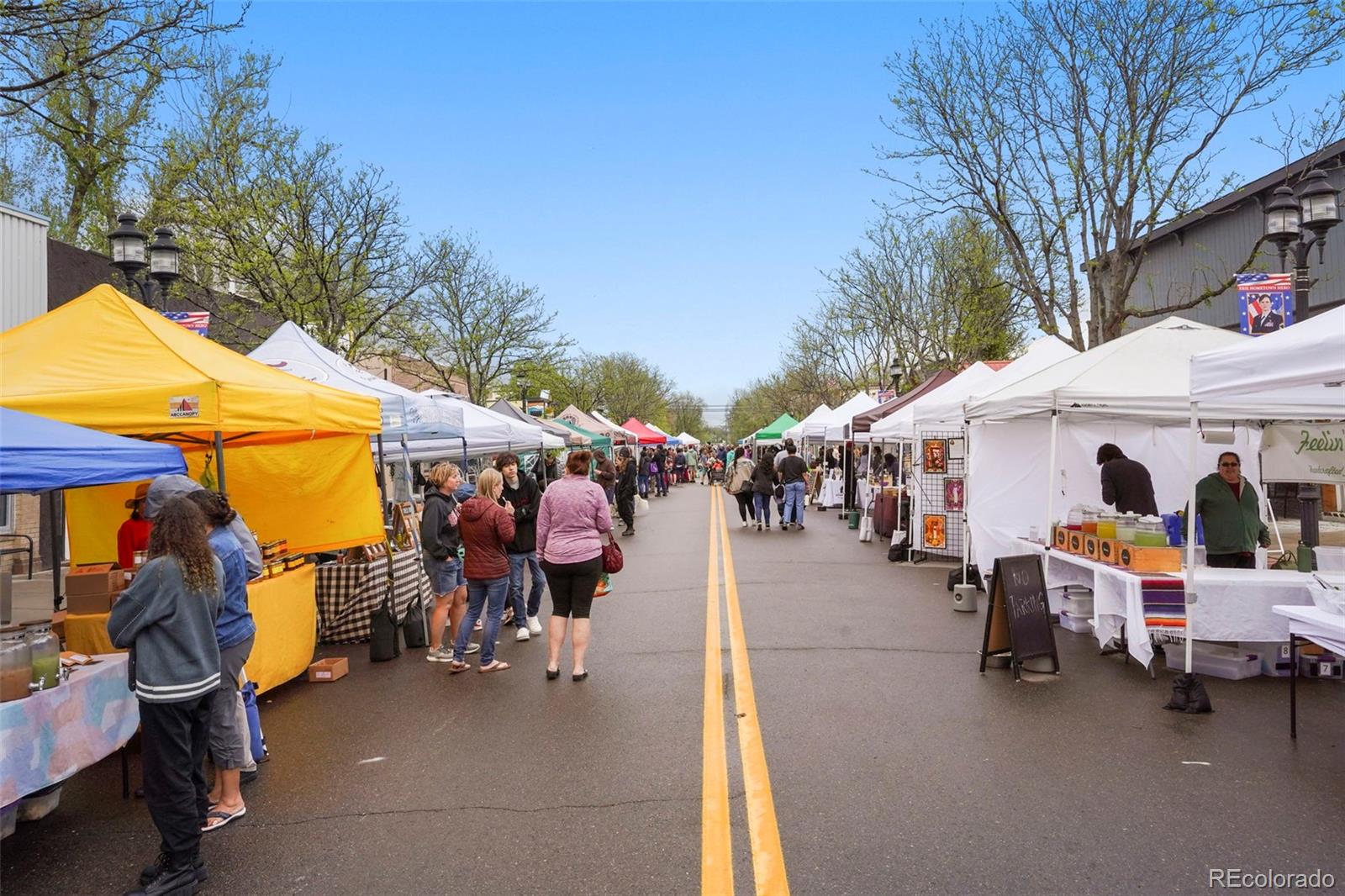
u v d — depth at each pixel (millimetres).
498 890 3648
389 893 3656
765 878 3684
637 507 26516
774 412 66625
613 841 4086
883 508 17406
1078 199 15727
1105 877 3652
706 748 5312
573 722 5922
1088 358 9227
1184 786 4633
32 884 3844
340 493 9344
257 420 6289
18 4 9914
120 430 5809
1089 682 6758
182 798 3703
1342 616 5336
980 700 6262
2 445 4102
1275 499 14812
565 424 27609
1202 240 21984
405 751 5434
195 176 17688
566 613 7156
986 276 23969
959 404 11328
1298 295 9352
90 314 6641
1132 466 8273
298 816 4480
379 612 7969
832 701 6262
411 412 10062
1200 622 6586
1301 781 4695
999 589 7027
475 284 30484
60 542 7211
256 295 20328
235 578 4395
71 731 4348
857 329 34781
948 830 4113
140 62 10797
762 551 15867
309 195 18781
